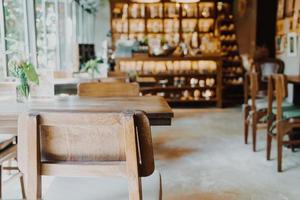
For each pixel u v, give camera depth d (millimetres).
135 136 1178
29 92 2395
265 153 3998
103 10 9852
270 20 7383
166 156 3902
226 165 3572
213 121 6016
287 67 6555
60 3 6484
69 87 3918
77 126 1203
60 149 1245
